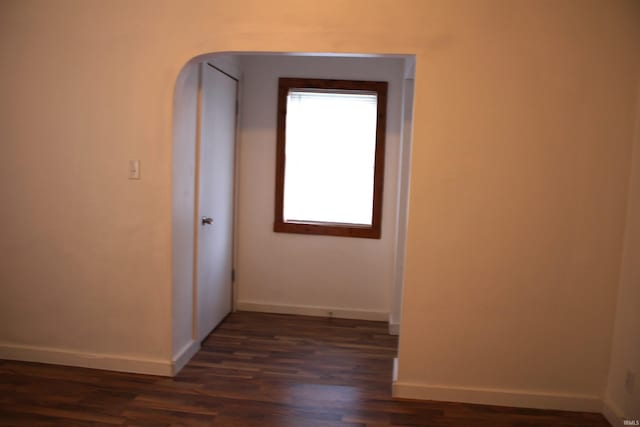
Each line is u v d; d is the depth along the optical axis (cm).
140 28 250
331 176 378
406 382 251
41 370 270
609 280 236
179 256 273
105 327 272
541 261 238
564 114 229
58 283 272
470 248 240
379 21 233
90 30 254
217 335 337
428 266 243
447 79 232
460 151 235
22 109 264
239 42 243
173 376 269
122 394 246
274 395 251
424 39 232
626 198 231
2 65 262
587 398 243
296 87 370
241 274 392
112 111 257
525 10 226
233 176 372
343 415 233
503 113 231
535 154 232
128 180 260
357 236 377
